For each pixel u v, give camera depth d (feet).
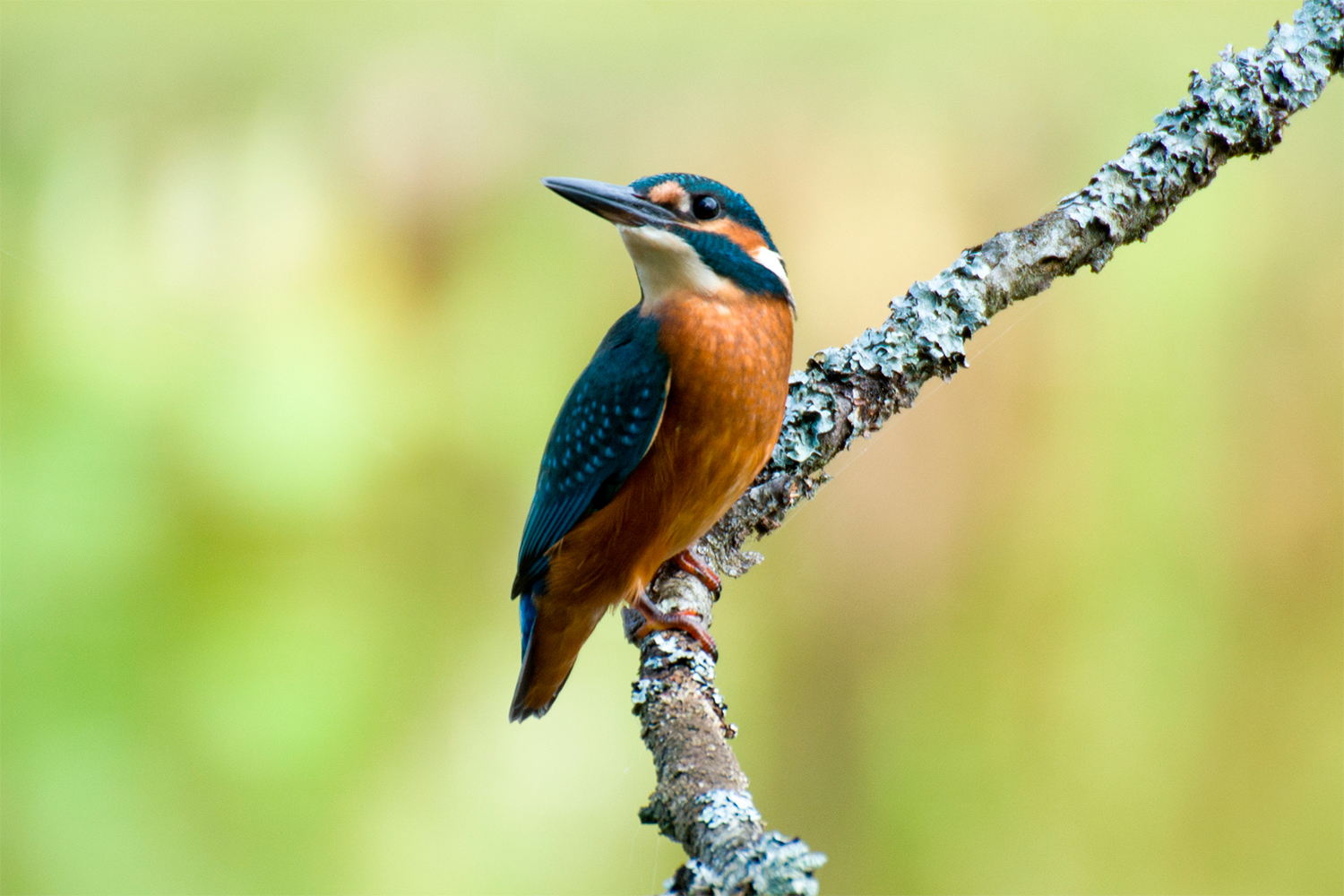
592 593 17.78
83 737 18.11
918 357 17.80
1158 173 17.76
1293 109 17.76
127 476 18.22
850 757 18.26
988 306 17.79
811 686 18.28
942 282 17.80
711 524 17.78
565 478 17.76
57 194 18.38
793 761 18.26
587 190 17.74
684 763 17.49
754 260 17.75
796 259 18.38
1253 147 17.76
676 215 17.74
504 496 18.31
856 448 18.33
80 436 18.22
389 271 18.39
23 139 18.39
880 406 17.81
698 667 17.65
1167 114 17.78
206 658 18.17
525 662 17.83
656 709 17.58
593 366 17.76
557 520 17.76
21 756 18.08
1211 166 17.76
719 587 17.80
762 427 17.74
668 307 17.74
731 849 17.37
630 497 17.75
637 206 17.74
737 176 18.42
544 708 17.85
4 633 18.12
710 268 17.72
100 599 18.16
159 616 18.17
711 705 17.61
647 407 17.72
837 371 17.81
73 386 18.25
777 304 17.75
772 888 17.33
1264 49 17.78
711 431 17.72
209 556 18.22
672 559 17.81
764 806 18.25
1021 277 17.78
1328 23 17.78
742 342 17.72
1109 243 17.78
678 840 17.44
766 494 17.83
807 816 18.25
